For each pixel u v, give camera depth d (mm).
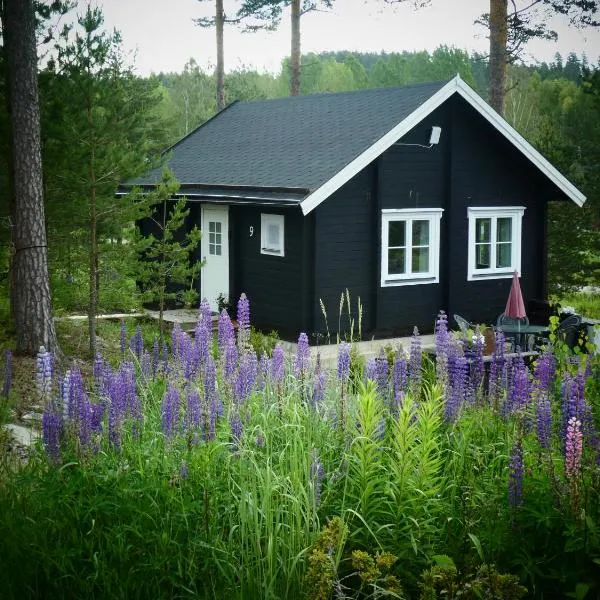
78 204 13828
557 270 22109
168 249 15469
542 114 56281
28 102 12828
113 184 13914
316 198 15836
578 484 5465
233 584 5398
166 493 5992
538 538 5711
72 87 13555
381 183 17375
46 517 5902
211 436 6469
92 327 13664
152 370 9078
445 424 7066
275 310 17672
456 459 6480
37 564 5574
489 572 4930
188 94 68875
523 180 19438
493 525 5656
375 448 6457
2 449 7469
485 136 18750
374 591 5043
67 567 5648
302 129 19812
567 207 22047
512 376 7746
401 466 5918
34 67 12891
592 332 13469
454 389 7070
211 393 6754
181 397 7395
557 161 23203
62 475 6309
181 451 6465
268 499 5598
